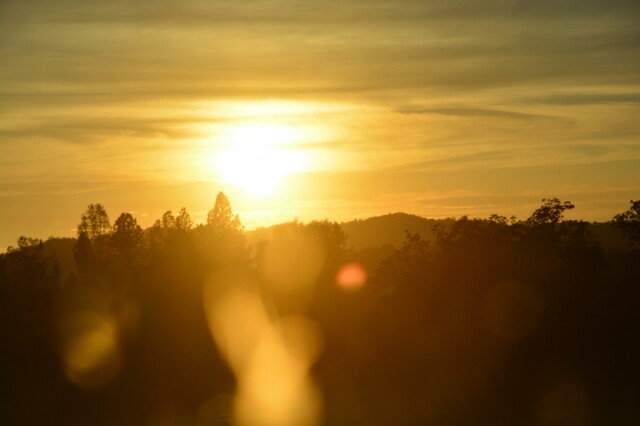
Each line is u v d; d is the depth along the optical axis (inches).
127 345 2037.4
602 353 1781.5
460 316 1979.6
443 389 1819.6
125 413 1915.6
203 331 2081.7
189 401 1972.2
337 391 1961.1
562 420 1475.1
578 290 1961.1
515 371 1813.5
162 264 2185.0
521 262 2064.5
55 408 1907.0
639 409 1505.9
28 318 2151.8
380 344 2034.9
